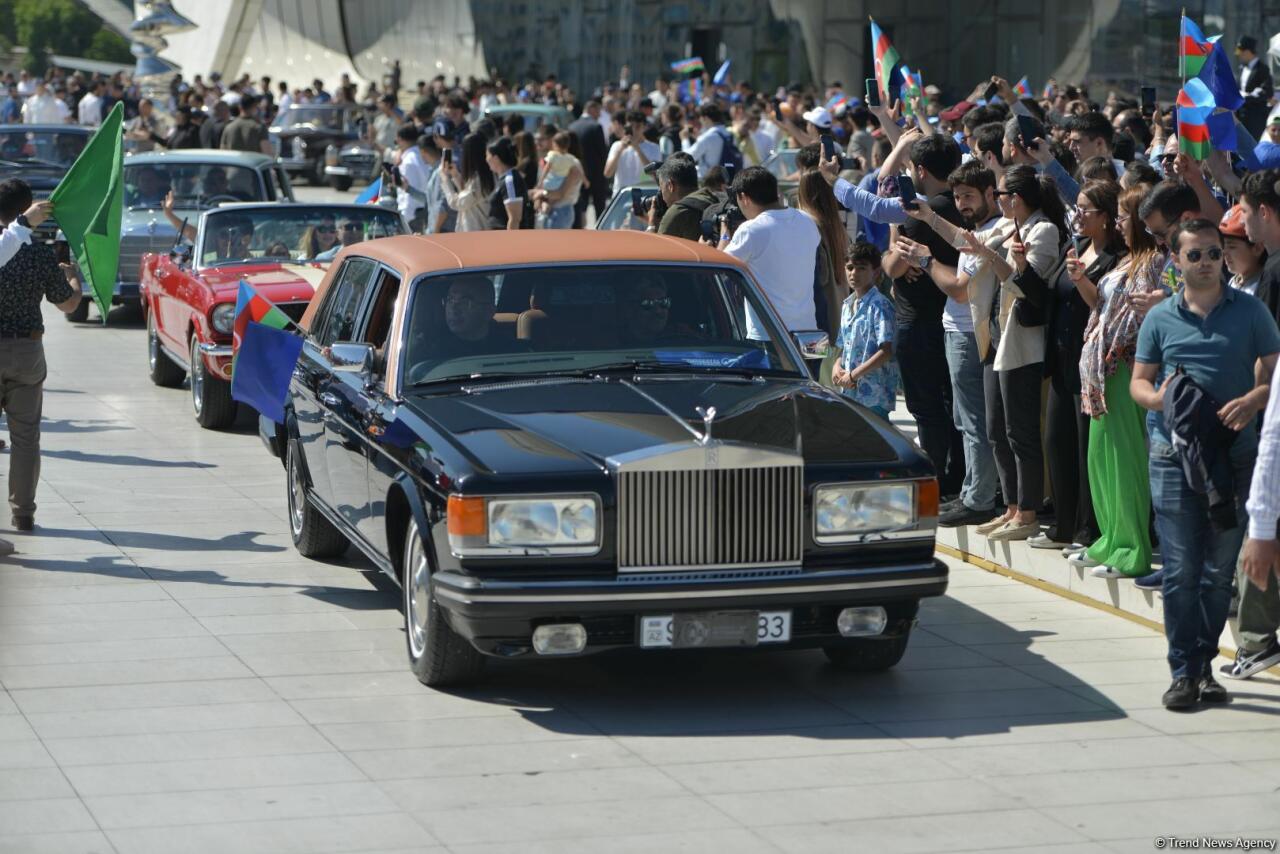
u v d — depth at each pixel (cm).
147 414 2991
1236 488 1401
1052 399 1811
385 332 1688
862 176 3186
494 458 1388
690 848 1121
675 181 2481
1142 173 1841
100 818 1167
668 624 1370
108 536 2073
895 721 1405
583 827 1158
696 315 1662
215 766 1276
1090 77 8688
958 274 1848
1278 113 2642
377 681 1499
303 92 9319
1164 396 1380
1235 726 1390
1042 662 1574
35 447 2070
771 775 1270
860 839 1141
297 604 1761
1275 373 1181
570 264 1672
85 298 4078
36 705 1419
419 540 1477
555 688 1491
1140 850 1125
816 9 9894
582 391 1545
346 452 1691
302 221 3084
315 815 1176
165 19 9331
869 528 1413
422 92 8575
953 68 9500
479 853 1109
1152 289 1622
